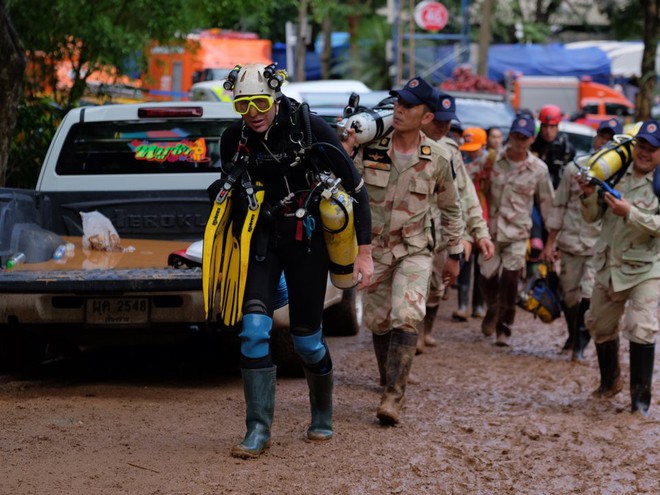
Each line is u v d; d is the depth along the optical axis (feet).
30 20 58.54
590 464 29.60
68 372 39.19
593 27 215.72
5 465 26.84
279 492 25.58
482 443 31.14
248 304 27.53
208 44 122.52
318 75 198.29
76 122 40.37
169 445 29.04
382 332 35.70
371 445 30.07
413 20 157.99
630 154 34.83
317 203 27.73
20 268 34.94
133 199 40.27
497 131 58.39
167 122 40.47
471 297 65.21
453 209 33.65
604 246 35.88
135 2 62.18
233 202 27.81
